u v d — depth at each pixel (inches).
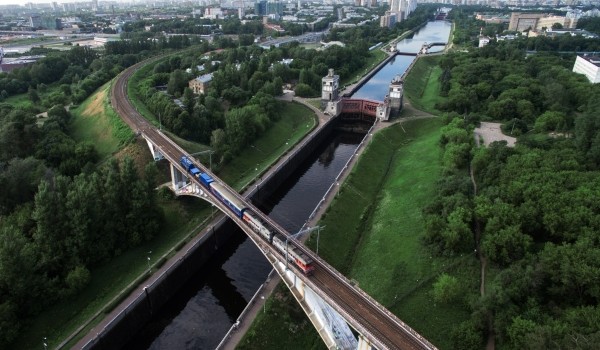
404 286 4284.0
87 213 4554.6
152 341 4178.2
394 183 6604.3
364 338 3154.5
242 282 4943.4
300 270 3799.2
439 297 3873.0
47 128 7052.2
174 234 5319.9
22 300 3907.5
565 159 5629.9
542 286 3747.5
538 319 3425.2
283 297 4114.2
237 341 3641.7
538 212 4500.5
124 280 4539.9
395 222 5388.8
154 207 5260.8
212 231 5324.8
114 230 4891.7
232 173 6875.0
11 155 6274.6
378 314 3403.1
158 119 7785.4
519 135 7436.0
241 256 5442.9
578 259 3715.6
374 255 4904.0
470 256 4387.3
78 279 4205.2
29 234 4692.4
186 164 5595.5
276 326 3836.1
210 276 5123.0
